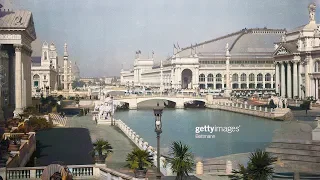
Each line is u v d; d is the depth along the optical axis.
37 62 158.38
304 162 46.28
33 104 108.62
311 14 149.12
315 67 149.38
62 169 36.06
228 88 175.00
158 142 37.16
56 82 177.88
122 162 47.31
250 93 176.62
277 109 91.56
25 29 87.19
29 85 103.50
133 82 177.38
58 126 81.44
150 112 126.81
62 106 122.38
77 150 54.28
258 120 97.75
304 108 103.00
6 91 92.50
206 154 55.84
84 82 145.88
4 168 37.81
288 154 47.88
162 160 44.28
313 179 41.81
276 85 170.62
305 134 53.50
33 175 38.75
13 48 92.00
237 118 106.06
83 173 39.94
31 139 52.34
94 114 98.06
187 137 71.31
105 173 39.09
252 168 34.53
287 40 173.00
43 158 49.69
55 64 179.38
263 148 53.66
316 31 152.38
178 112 129.88
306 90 151.38
